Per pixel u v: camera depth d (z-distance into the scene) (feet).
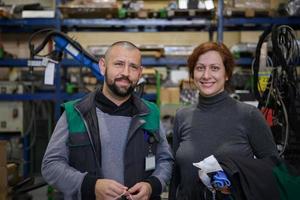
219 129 4.53
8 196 7.82
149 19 10.03
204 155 4.41
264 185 3.81
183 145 4.69
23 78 11.03
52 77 7.48
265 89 6.98
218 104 4.68
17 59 10.25
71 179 3.96
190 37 12.90
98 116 4.38
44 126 11.68
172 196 4.82
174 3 10.03
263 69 7.42
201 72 4.66
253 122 4.46
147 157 4.35
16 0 12.12
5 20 9.86
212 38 11.23
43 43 7.50
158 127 4.63
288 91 6.40
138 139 4.36
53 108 11.80
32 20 9.89
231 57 4.77
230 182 3.84
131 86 4.35
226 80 4.93
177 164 4.71
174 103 9.93
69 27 11.21
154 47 10.53
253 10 9.72
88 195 3.88
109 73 4.30
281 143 6.45
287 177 3.92
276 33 6.38
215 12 9.82
